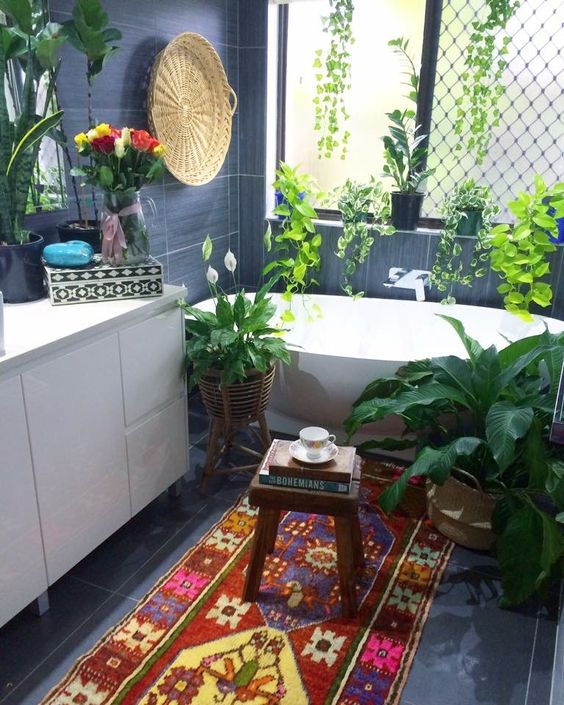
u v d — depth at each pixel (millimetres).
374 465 2498
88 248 1898
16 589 1578
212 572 1894
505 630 1705
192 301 3006
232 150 3113
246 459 2498
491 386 1883
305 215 2682
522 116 2820
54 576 1703
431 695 1503
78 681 1516
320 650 1614
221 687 1503
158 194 2619
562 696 1354
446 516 2027
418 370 2125
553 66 2695
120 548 2004
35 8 1859
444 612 1762
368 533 2092
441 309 2908
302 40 3076
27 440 1524
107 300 1893
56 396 1591
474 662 1601
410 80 2848
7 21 1785
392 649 1622
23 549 1576
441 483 1696
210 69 2713
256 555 1725
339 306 3033
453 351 2842
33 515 1589
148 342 1918
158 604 1762
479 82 2588
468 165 2980
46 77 1918
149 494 2076
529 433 1687
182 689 1495
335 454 1681
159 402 2037
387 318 3012
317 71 3090
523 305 2680
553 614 1768
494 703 1486
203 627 1684
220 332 2078
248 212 3260
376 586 1850
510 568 1670
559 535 1632
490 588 1855
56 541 1687
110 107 2270
